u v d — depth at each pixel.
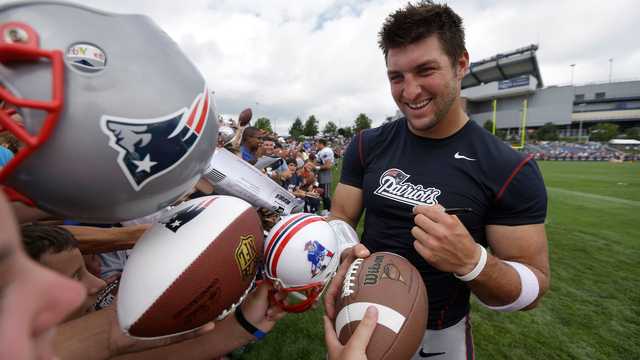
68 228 1.09
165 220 0.76
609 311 2.81
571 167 20.52
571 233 4.99
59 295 0.32
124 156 0.50
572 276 3.49
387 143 1.37
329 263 0.92
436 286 1.22
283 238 0.89
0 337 0.26
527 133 56.44
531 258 1.10
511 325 2.61
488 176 1.14
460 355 1.26
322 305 2.82
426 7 1.06
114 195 0.53
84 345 0.72
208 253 0.72
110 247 1.13
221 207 0.82
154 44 0.55
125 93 0.49
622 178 13.23
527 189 1.10
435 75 1.08
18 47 0.42
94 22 0.49
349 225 1.41
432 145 1.24
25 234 0.86
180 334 0.78
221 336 0.93
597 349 2.33
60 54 0.44
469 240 0.90
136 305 0.67
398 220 1.27
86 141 0.47
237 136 3.21
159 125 0.52
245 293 0.83
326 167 6.96
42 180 0.49
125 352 0.76
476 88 64.12
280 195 1.61
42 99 0.45
